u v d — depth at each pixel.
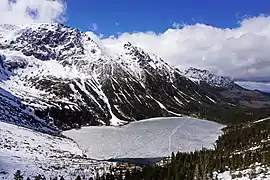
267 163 155.00
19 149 186.75
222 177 150.25
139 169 172.25
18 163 157.00
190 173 156.50
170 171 158.38
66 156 199.38
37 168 156.12
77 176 148.88
